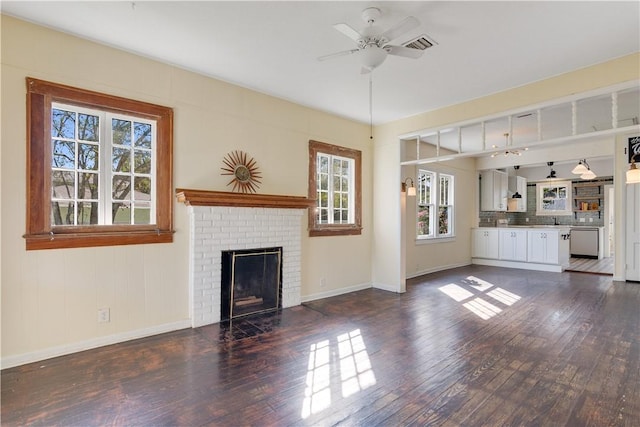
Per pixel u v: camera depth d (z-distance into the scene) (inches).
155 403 84.7
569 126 215.8
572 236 365.4
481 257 317.7
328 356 113.0
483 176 332.5
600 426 75.2
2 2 96.9
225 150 153.8
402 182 211.8
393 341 126.3
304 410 82.0
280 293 169.5
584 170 252.5
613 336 129.0
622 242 231.1
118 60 124.4
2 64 102.7
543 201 389.4
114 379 96.7
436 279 245.6
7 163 103.6
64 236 112.6
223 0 96.2
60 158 114.8
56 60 111.7
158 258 133.8
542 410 81.4
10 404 83.9
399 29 92.3
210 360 109.4
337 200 208.5
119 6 98.9
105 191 123.8
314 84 157.6
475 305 176.1
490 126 215.2
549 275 259.8
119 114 126.0
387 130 217.5
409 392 90.1
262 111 167.6
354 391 90.7
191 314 141.6
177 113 139.1
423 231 271.7
